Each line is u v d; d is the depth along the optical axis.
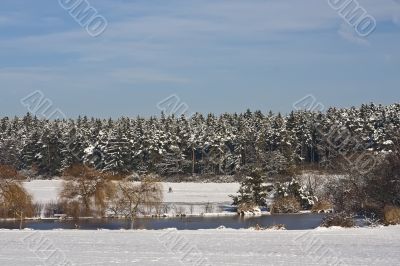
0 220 56.72
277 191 73.69
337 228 36.97
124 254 25.84
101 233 34.06
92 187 59.31
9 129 143.12
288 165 81.19
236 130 126.81
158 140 110.62
